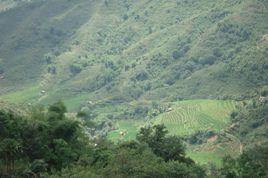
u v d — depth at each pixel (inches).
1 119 3745.1
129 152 3474.4
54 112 4055.1
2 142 3508.9
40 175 3348.9
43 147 3745.1
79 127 4119.1
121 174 3088.1
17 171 3444.9
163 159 3784.5
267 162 4584.2
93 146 4163.4
